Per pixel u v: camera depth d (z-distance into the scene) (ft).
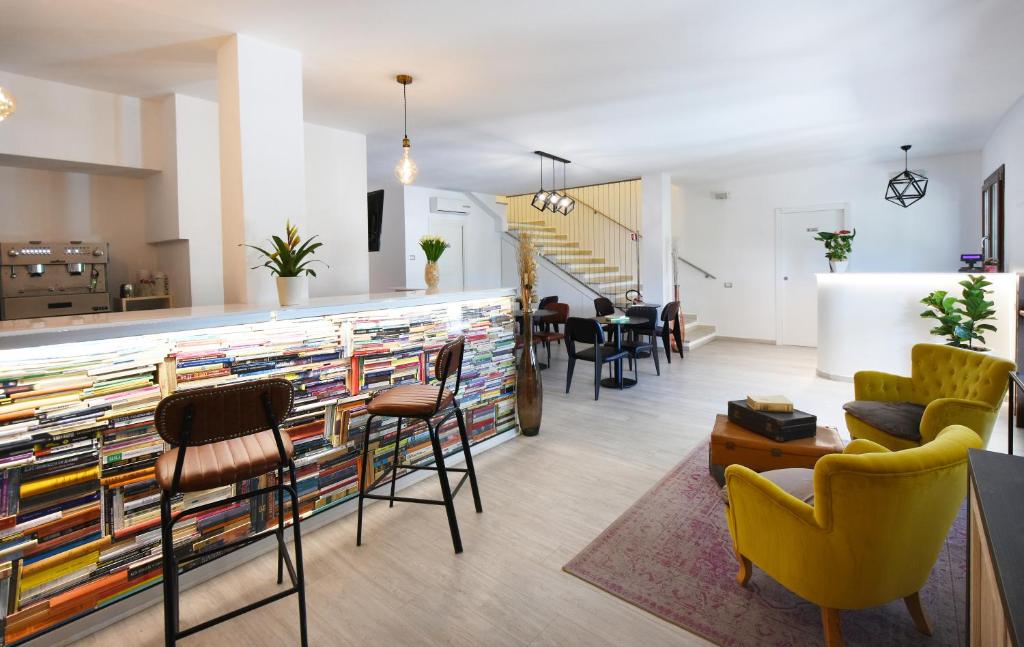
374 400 8.68
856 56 12.13
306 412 9.01
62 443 6.52
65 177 15.07
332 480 9.46
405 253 29.71
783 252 28.09
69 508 6.59
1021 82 14.10
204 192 14.93
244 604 7.26
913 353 11.41
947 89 14.57
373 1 9.38
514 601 7.25
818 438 9.55
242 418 5.68
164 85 13.66
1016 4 9.71
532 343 14.83
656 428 14.64
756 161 24.31
